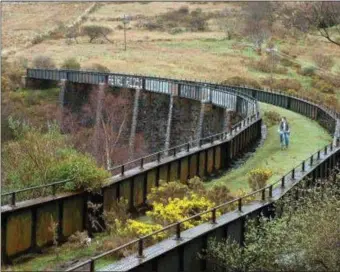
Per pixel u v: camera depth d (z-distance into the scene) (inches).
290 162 1162.6
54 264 632.4
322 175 1060.5
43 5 6274.6
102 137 2295.8
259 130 1524.4
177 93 2335.1
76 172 780.6
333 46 3649.1
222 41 4104.3
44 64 3476.9
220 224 687.7
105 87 2751.0
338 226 650.2
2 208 679.7
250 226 697.0
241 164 1217.4
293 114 1924.2
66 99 2955.2
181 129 2300.7
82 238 719.7
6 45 4301.2
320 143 1378.0
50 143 1016.2
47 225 730.2
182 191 868.0
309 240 637.3
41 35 4648.1
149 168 949.8
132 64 3437.5
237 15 4872.0
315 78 2913.4
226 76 3065.9
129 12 5644.7
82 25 4874.5
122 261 581.3
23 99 2940.5
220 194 849.5
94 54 3796.8
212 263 656.4
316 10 3169.3
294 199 847.7
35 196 781.9
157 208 772.0
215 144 1184.8
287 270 626.5
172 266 620.4
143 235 654.5
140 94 2541.8
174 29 4687.5
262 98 2277.3
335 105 2317.9
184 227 693.9
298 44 3750.0
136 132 2522.1
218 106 2047.2
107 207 829.2
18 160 954.7
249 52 3703.3
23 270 596.7
